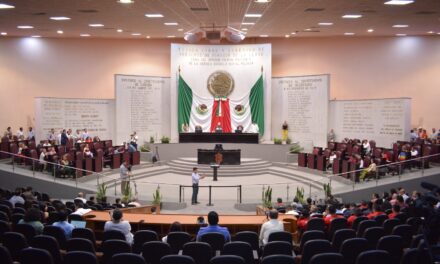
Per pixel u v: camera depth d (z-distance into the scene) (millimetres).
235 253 7723
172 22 21266
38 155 21859
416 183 18906
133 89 29062
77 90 30062
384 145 25547
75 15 18797
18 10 17391
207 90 30188
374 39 29438
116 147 26062
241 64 30188
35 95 29062
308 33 26422
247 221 11133
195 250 7656
